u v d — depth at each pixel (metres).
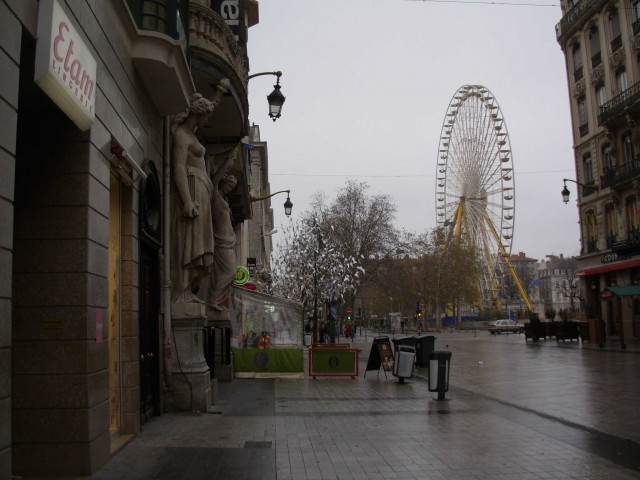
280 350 16.06
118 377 7.39
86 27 5.84
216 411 9.69
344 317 61.31
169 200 10.10
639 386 13.70
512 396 12.30
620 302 35.31
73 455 5.55
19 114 5.81
